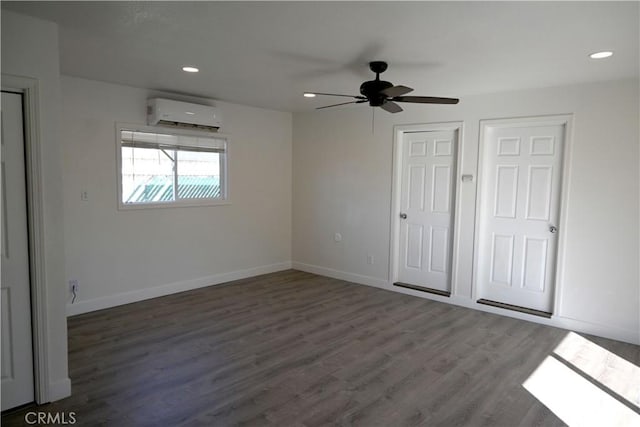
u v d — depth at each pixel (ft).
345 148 18.63
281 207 20.57
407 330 13.01
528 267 14.40
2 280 8.05
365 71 11.86
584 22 7.94
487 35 8.75
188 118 15.64
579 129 12.83
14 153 8.05
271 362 10.64
